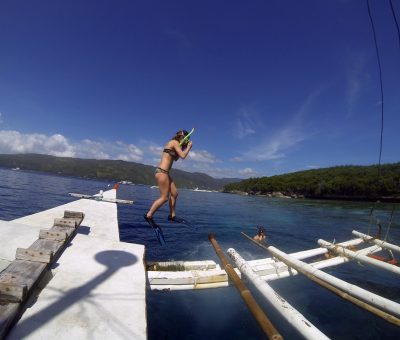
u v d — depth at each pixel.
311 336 3.30
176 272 5.56
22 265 3.60
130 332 3.06
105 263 4.47
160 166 4.61
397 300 6.47
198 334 4.62
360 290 4.66
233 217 22.44
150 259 8.80
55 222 5.57
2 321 2.65
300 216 25.48
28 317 3.00
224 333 4.71
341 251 7.41
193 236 13.00
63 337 2.82
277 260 6.60
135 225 14.63
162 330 4.67
